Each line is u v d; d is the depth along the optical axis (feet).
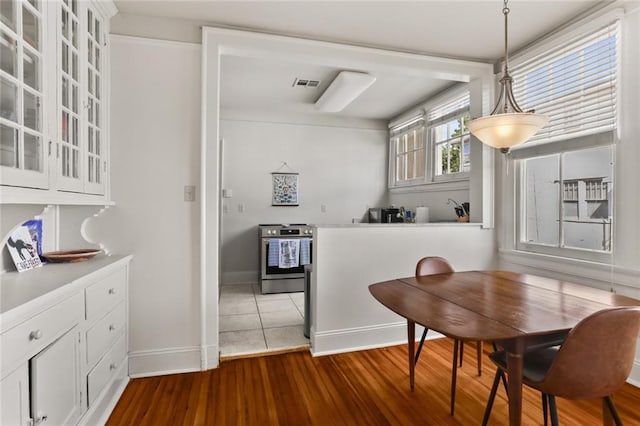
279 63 10.50
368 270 9.14
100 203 6.65
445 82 11.96
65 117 5.45
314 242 8.87
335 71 11.13
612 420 4.83
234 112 15.67
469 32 8.42
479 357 7.57
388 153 17.40
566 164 8.43
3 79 3.92
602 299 5.57
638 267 6.77
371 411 6.28
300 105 14.93
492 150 10.14
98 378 5.70
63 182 5.24
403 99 13.85
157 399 6.64
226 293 14.30
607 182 7.48
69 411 4.69
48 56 4.82
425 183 14.15
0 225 4.36
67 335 4.62
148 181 7.61
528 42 8.98
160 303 7.71
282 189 16.24
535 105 8.98
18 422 3.57
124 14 7.46
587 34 7.55
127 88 7.48
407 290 6.19
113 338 6.47
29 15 4.52
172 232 7.75
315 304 8.75
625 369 4.25
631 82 6.84
